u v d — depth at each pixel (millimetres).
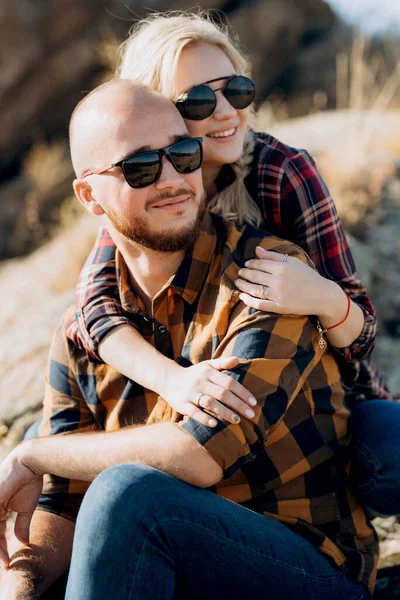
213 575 1547
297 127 6367
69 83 11781
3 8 11117
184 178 1772
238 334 1689
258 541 1574
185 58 2127
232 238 1859
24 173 11367
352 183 4742
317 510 1778
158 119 1783
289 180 2186
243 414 1573
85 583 1469
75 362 2002
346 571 1753
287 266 1724
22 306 4605
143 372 1756
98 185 1841
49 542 1882
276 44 12609
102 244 2121
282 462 1756
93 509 1486
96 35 11633
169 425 1615
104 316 1925
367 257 4078
